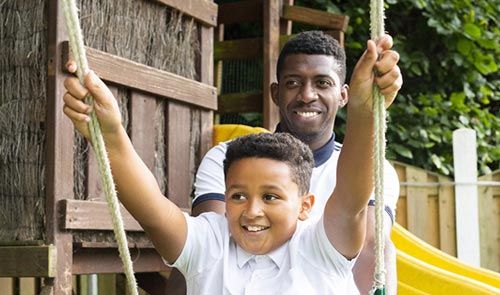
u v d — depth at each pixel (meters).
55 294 3.30
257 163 2.46
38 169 3.38
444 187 6.62
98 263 3.65
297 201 2.50
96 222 3.51
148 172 2.37
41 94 3.40
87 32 3.62
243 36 7.82
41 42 3.41
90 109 2.12
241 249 2.51
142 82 3.88
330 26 5.45
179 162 4.19
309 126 3.59
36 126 3.41
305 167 2.54
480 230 6.68
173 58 4.20
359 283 3.08
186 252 2.49
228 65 6.47
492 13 8.16
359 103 2.16
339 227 2.38
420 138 7.60
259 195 2.45
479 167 7.87
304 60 3.62
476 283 4.24
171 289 3.25
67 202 3.35
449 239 6.59
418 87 8.13
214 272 2.49
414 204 6.64
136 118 3.87
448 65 8.03
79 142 3.52
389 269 3.20
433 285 4.28
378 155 2.13
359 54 7.86
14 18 3.47
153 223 2.41
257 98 5.38
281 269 2.46
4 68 3.48
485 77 8.49
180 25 4.24
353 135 2.23
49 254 3.26
